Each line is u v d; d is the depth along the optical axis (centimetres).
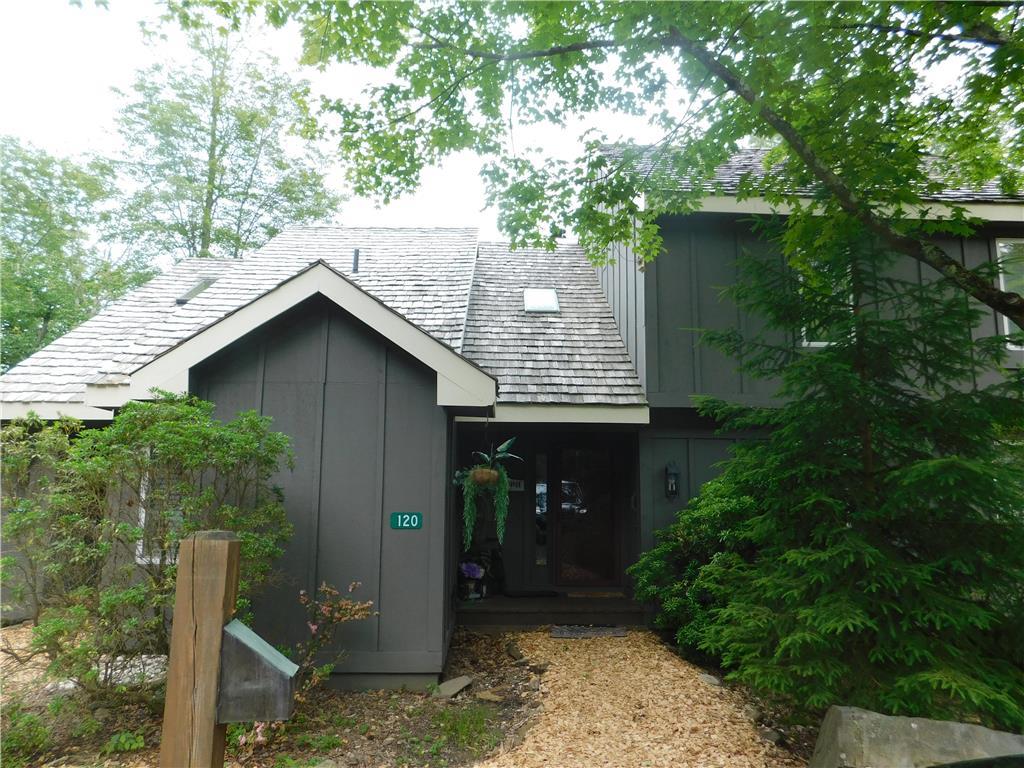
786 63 491
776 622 444
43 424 578
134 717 490
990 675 388
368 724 502
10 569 491
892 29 483
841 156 519
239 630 218
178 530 479
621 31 504
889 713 408
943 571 422
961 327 447
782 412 482
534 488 966
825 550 435
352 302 600
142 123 1845
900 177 504
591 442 985
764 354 529
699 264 873
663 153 647
